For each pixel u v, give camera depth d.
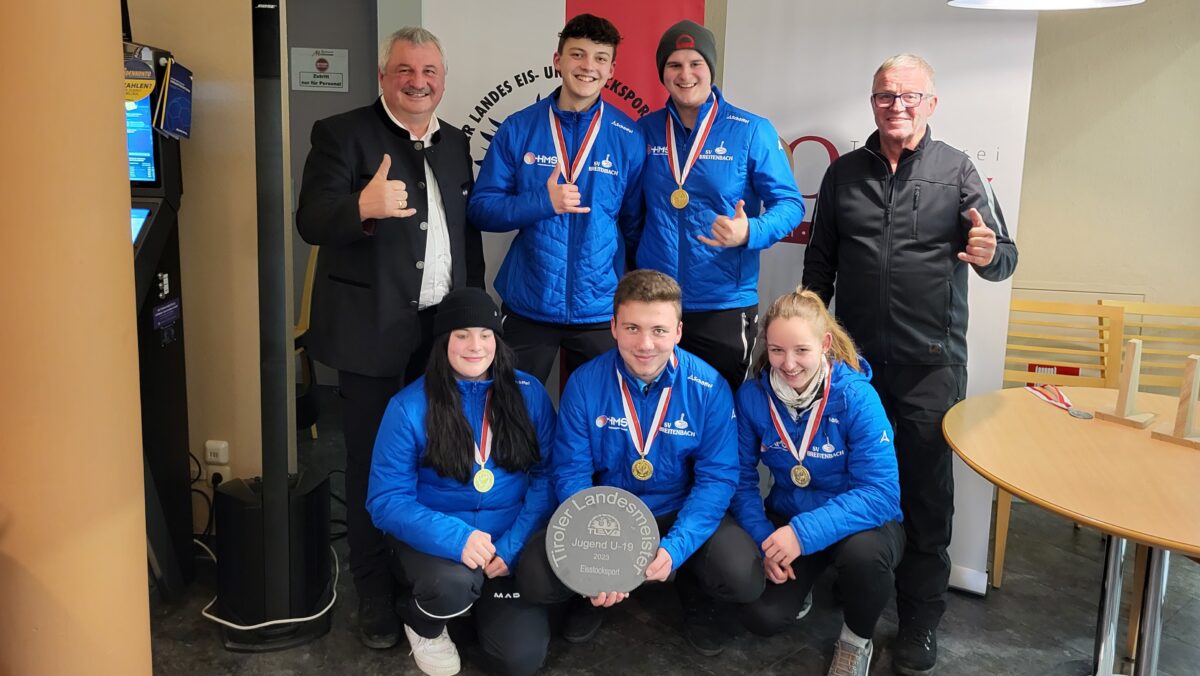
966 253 2.32
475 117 3.06
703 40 2.49
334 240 2.25
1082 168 3.69
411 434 2.21
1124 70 3.56
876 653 2.48
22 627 1.46
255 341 2.92
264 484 2.35
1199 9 3.43
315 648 2.44
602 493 2.16
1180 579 2.96
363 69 4.58
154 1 2.74
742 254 2.63
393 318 2.39
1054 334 3.49
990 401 2.41
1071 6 2.40
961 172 2.42
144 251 2.42
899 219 2.43
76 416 1.43
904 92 2.34
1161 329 3.64
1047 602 2.81
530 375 2.45
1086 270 3.75
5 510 1.43
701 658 2.42
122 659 1.56
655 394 2.28
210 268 2.88
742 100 2.95
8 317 1.38
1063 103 3.67
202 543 2.97
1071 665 2.43
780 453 2.31
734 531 2.28
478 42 3.02
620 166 2.60
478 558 2.13
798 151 2.92
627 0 3.00
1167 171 3.57
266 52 2.21
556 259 2.55
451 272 2.53
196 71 2.76
